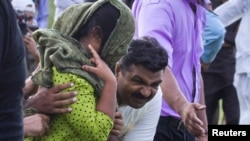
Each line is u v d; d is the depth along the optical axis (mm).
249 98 10062
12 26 4191
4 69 4219
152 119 5945
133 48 5418
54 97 4918
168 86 6445
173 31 6809
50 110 4941
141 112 5844
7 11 4160
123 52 5066
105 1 5062
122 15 5047
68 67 4910
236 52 10312
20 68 4281
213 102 10938
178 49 6840
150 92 5461
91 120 4891
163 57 5438
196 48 6953
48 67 4977
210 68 10758
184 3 6848
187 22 6848
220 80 10805
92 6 5051
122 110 5723
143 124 5914
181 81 6871
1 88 4246
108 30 5031
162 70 5480
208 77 10828
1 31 4133
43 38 4969
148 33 6699
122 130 5832
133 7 6961
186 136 6828
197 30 6953
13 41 4207
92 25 5031
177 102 6398
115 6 5055
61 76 4914
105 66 4980
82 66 4938
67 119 4945
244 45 10016
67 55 4902
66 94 4895
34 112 5008
